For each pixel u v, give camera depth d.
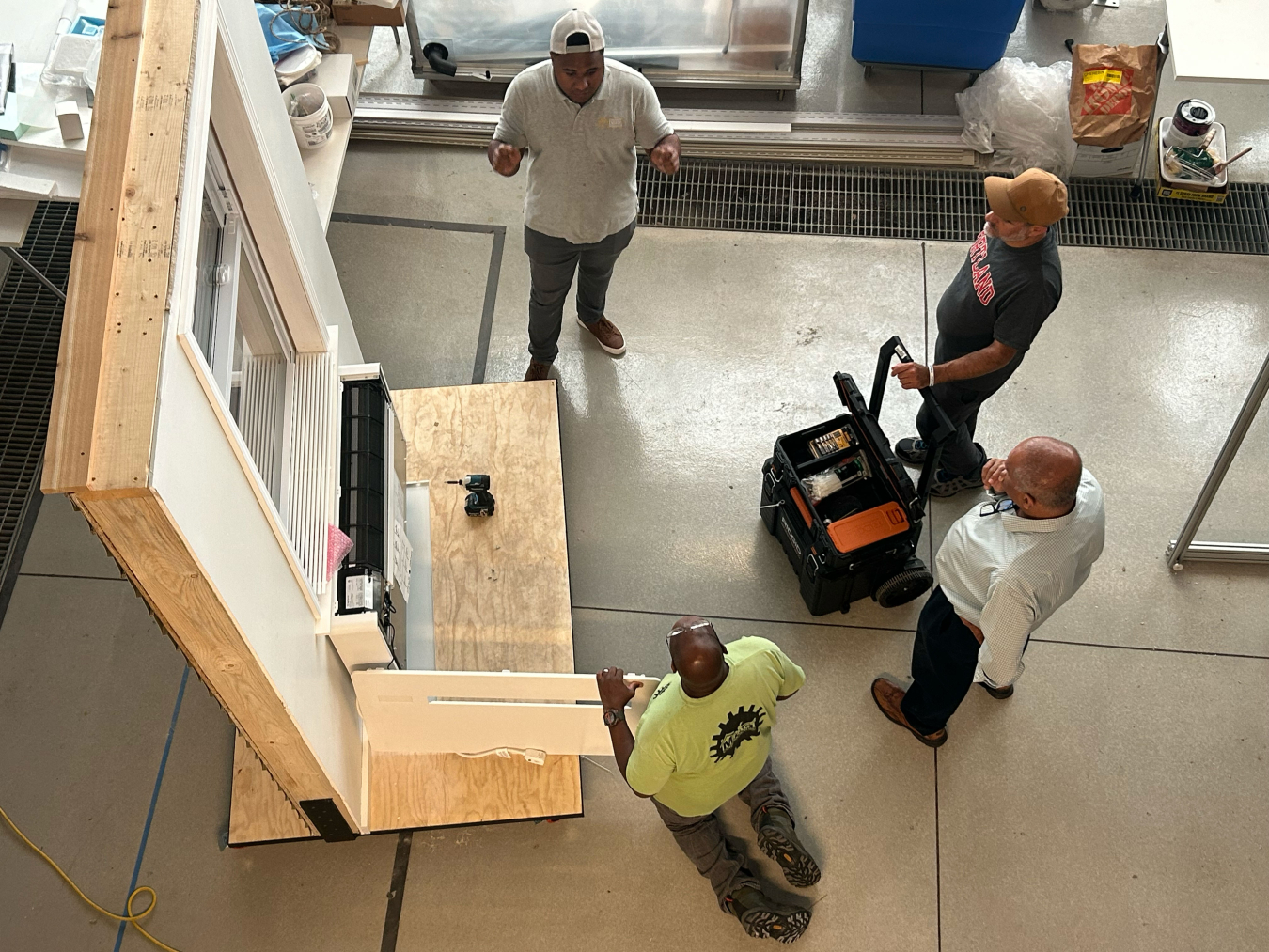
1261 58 3.53
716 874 3.11
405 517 3.52
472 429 3.96
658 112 3.35
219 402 2.00
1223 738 3.51
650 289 4.62
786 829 3.08
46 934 3.18
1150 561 3.88
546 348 4.14
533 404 4.02
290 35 4.12
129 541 1.74
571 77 3.07
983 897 3.25
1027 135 4.76
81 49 3.32
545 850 3.31
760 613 3.80
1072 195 4.83
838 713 3.58
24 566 3.83
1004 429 4.20
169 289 1.75
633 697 2.87
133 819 3.36
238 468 2.14
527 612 3.58
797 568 3.78
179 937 3.19
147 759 3.46
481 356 4.42
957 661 3.00
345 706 3.00
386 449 3.13
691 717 2.57
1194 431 4.18
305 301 2.95
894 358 4.42
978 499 4.06
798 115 5.03
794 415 4.27
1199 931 3.18
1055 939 3.18
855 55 5.01
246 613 2.12
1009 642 2.68
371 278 4.64
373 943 3.19
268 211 2.68
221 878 3.27
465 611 3.57
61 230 4.57
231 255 2.52
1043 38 5.29
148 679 3.60
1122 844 3.33
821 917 3.22
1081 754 3.49
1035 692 3.61
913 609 3.80
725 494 4.07
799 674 2.87
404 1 4.53
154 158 1.87
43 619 3.71
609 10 4.72
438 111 5.08
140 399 1.65
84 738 3.50
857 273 4.67
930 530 3.98
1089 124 4.55
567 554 3.76
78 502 1.62
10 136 3.23
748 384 4.35
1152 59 4.52
